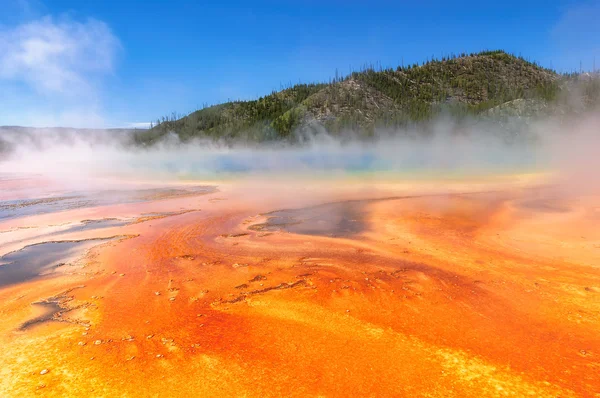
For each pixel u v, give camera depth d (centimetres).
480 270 705
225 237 997
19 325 525
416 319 521
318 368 408
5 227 1151
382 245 890
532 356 423
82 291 647
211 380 390
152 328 508
